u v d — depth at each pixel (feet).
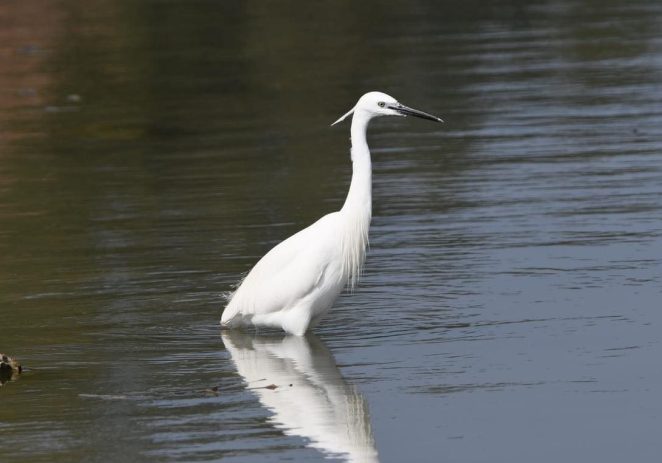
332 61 91.91
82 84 88.02
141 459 28.68
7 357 35.81
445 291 41.86
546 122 70.69
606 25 104.17
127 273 45.47
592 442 29.01
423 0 122.52
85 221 53.93
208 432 30.32
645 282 41.75
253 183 59.57
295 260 38.17
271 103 78.84
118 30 107.76
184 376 34.86
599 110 73.26
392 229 50.37
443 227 50.24
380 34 103.71
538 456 28.32
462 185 57.47
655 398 31.68
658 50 91.66
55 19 113.29
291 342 37.81
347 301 41.37
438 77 84.89
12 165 66.44
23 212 56.18
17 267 46.96
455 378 33.78
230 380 34.30
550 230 48.91
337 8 118.11
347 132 70.28
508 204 53.47
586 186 55.93
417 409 31.53
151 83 87.20
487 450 28.76
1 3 120.16
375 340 37.47
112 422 31.24
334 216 38.73
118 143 70.69
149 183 60.80
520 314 39.11
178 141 70.44
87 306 41.70
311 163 63.21
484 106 75.82
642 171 58.23
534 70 86.12
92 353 37.09
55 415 31.94
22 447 29.73
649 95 76.74
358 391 33.09
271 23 110.73
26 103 82.58
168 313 40.86
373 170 61.87
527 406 31.48
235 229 51.16
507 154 63.57
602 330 37.24
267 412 31.60
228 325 39.40
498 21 108.78
